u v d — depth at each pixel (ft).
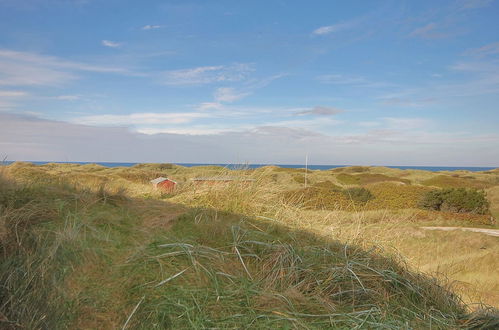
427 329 8.38
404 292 10.14
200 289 8.10
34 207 10.57
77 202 12.06
